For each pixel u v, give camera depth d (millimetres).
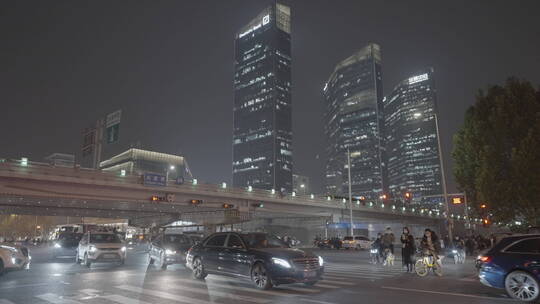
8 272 17172
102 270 18438
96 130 44406
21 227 141875
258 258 12195
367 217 93250
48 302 10000
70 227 29922
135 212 72688
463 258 25109
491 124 27516
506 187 25672
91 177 47406
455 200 36469
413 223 113812
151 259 19984
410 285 13422
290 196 70750
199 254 14648
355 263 23984
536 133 25172
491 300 10477
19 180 42625
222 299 10398
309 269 11812
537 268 10266
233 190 62781
